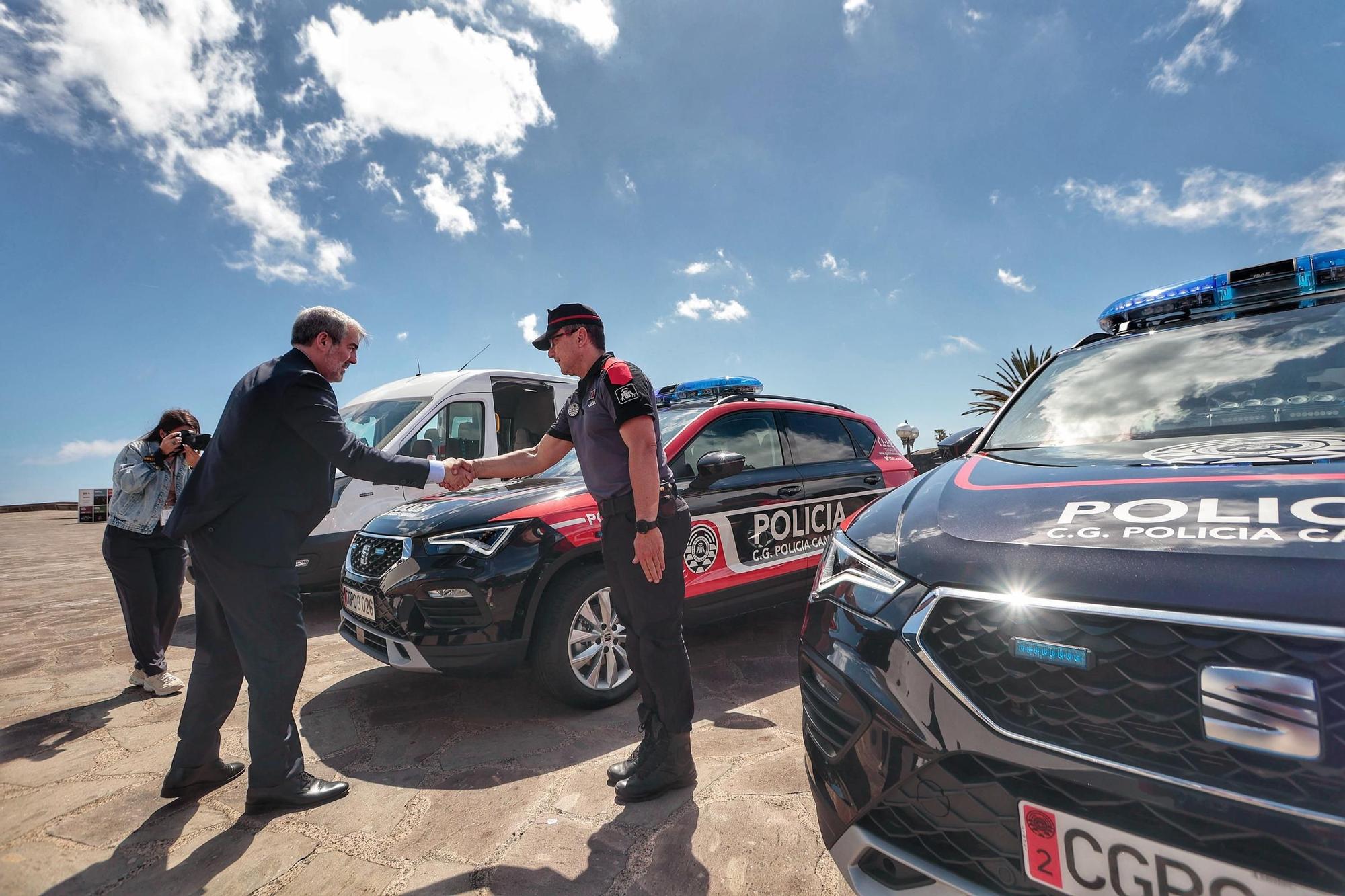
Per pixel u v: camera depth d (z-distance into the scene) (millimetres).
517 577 3004
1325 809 965
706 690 3428
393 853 2125
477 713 3250
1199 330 2482
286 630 2416
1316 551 1100
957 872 1325
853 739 1496
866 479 4617
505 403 6508
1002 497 1659
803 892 1827
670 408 4398
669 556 2395
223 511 2350
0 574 8867
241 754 2916
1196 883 1065
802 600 4246
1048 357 2840
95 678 4121
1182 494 1409
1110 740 1152
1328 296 2326
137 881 2037
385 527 3387
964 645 1347
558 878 1950
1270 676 1026
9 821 2428
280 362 2473
